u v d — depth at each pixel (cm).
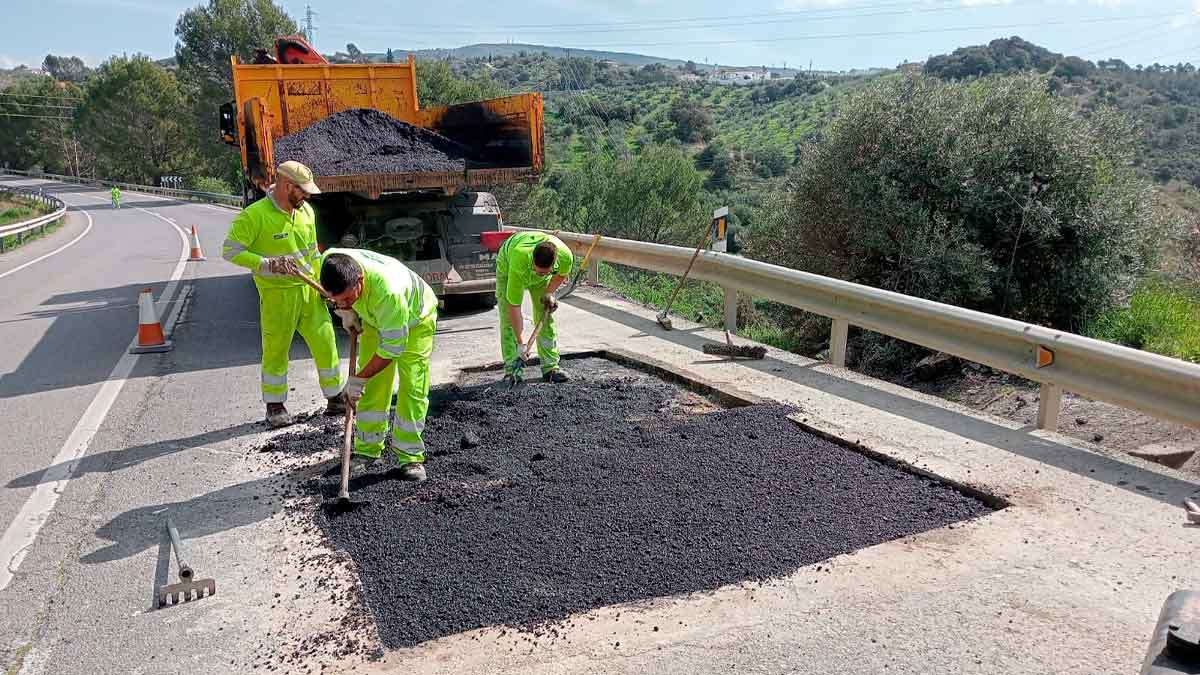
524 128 838
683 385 639
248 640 310
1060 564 345
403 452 452
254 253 531
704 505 405
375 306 412
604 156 3572
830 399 577
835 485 429
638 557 357
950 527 382
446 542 377
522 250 595
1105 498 407
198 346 830
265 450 516
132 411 611
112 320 986
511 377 635
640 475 442
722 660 287
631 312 934
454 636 305
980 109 1092
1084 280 1007
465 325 889
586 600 326
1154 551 353
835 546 366
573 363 716
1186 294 1057
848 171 1186
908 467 450
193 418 589
